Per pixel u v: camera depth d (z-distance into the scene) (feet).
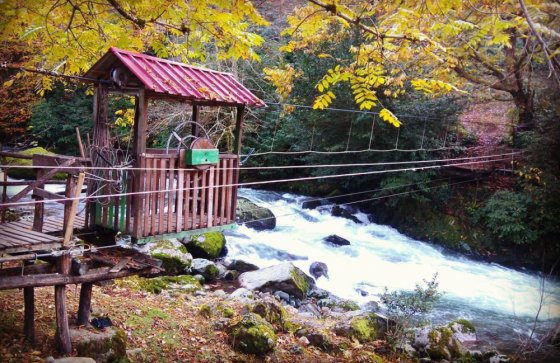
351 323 28.53
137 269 19.12
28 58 31.91
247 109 59.88
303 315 30.86
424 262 46.70
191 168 20.17
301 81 52.90
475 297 39.24
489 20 24.58
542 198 46.98
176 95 19.12
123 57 18.88
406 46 18.69
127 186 19.03
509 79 47.98
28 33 19.22
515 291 41.06
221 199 21.91
